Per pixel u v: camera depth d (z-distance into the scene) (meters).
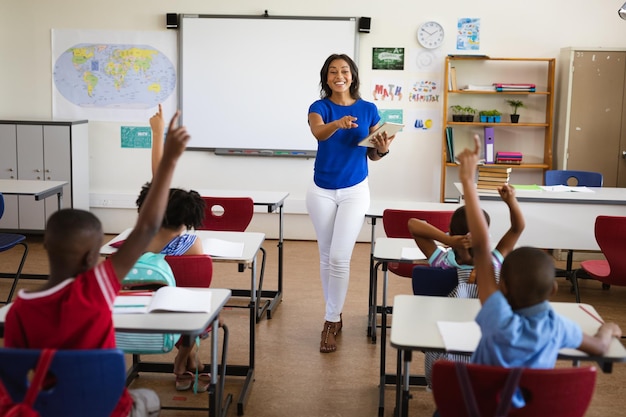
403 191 7.45
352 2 7.22
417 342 2.39
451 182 7.41
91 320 2.10
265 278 6.01
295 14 7.25
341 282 4.32
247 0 7.25
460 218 3.13
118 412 2.20
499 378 1.97
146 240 2.13
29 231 7.29
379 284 5.89
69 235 2.11
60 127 7.10
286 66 7.28
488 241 2.27
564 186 5.85
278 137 7.38
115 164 7.57
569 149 7.03
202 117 7.39
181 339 3.56
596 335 2.34
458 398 2.03
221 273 6.11
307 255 6.87
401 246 3.92
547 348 2.11
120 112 7.48
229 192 5.43
